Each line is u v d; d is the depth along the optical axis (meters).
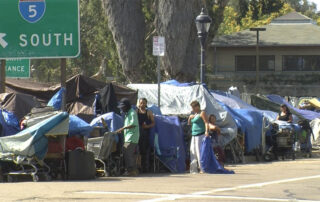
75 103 70.06
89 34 183.00
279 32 193.25
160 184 46.44
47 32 57.75
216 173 57.12
